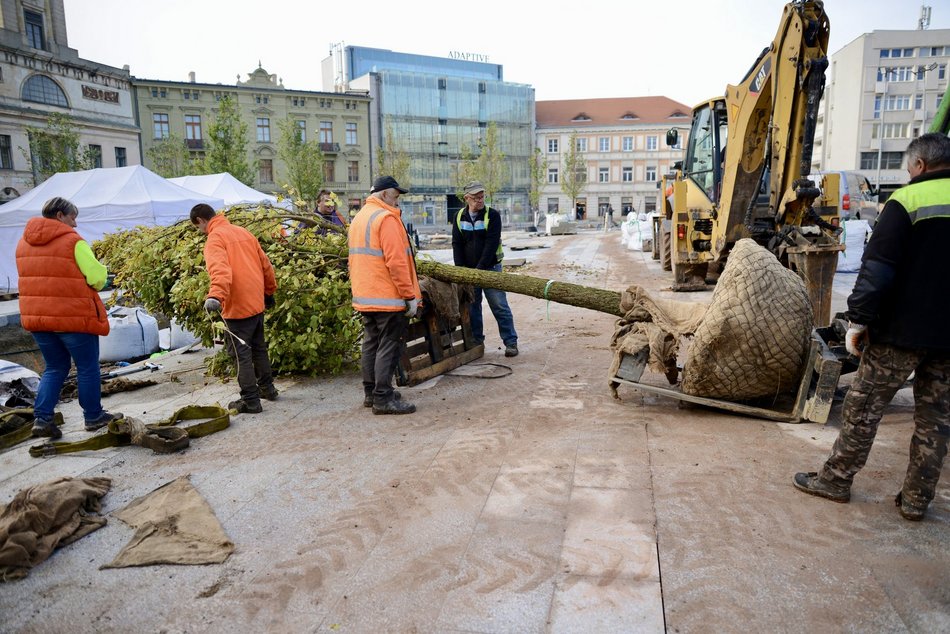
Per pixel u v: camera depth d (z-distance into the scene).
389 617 2.46
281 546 3.02
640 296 4.90
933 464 2.87
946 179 2.73
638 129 75.12
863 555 2.71
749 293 4.13
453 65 82.12
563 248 21.88
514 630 2.34
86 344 4.78
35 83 39.16
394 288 4.86
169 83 53.44
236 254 5.07
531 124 76.56
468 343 6.61
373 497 3.49
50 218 4.61
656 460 3.78
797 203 6.86
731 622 2.33
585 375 5.82
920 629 2.25
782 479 3.45
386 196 5.05
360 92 65.44
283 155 49.47
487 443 4.20
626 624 2.34
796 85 6.77
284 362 6.21
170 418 4.95
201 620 2.50
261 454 4.24
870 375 2.97
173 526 3.22
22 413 5.09
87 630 2.47
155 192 16.28
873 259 2.79
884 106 62.38
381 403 4.95
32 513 3.11
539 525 3.09
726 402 4.45
